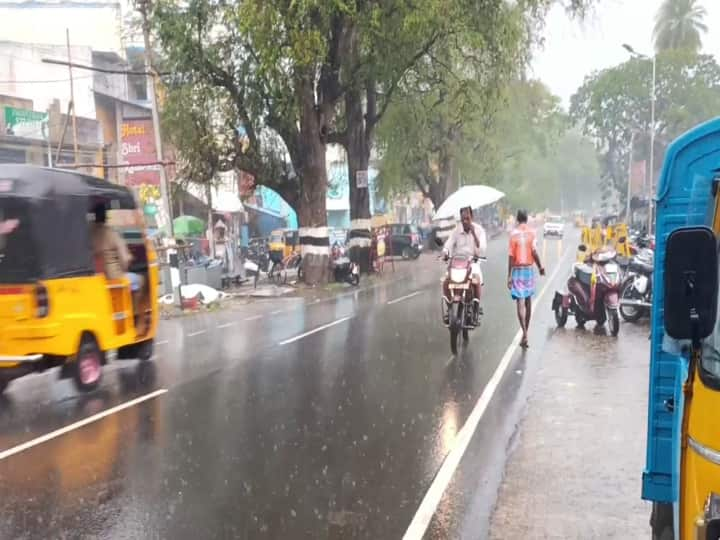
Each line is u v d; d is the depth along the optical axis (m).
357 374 10.12
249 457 6.64
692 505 2.74
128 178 25.00
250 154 24.48
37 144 23.47
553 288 21.06
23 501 5.68
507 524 5.11
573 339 12.43
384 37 21.31
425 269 33.66
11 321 8.75
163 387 9.60
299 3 19.52
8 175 8.88
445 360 10.98
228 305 20.22
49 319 8.84
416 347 12.17
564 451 6.62
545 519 5.18
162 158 19.59
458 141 39.03
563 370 9.92
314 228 25.06
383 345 12.45
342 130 28.22
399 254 42.22
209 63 22.22
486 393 8.88
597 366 10.13
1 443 7.19
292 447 6.91
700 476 2.66
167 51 22.14
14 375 8.83
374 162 40.19
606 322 13.88
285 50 20.31
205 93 22.92
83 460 6.62
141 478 6.14
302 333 14.15
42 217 8.88
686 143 3.93
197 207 32.94
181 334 14.80
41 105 26.84
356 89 24.30
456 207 11.94
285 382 9.71
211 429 7.55
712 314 2.79
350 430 7.44
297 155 24.78
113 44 34.19
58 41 34.25
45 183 9.06
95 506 5.55
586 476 6.00
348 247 29.59
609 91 47.31
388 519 5.25
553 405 8.15
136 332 10.83
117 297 10.25
